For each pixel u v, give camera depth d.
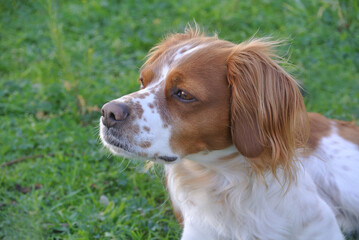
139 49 9.08
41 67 8.51
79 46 8.96
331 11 9.62
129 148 3.84
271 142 3.88
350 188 5.08
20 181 6.09
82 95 7.63
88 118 7.40
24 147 6.67
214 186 4.34
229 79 3.90
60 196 5.95
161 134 3.86
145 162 5.54
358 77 8.36
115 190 6.14
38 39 9.39
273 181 4.17
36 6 10.26
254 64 3.90
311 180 4.59
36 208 5.57
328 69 8.38
